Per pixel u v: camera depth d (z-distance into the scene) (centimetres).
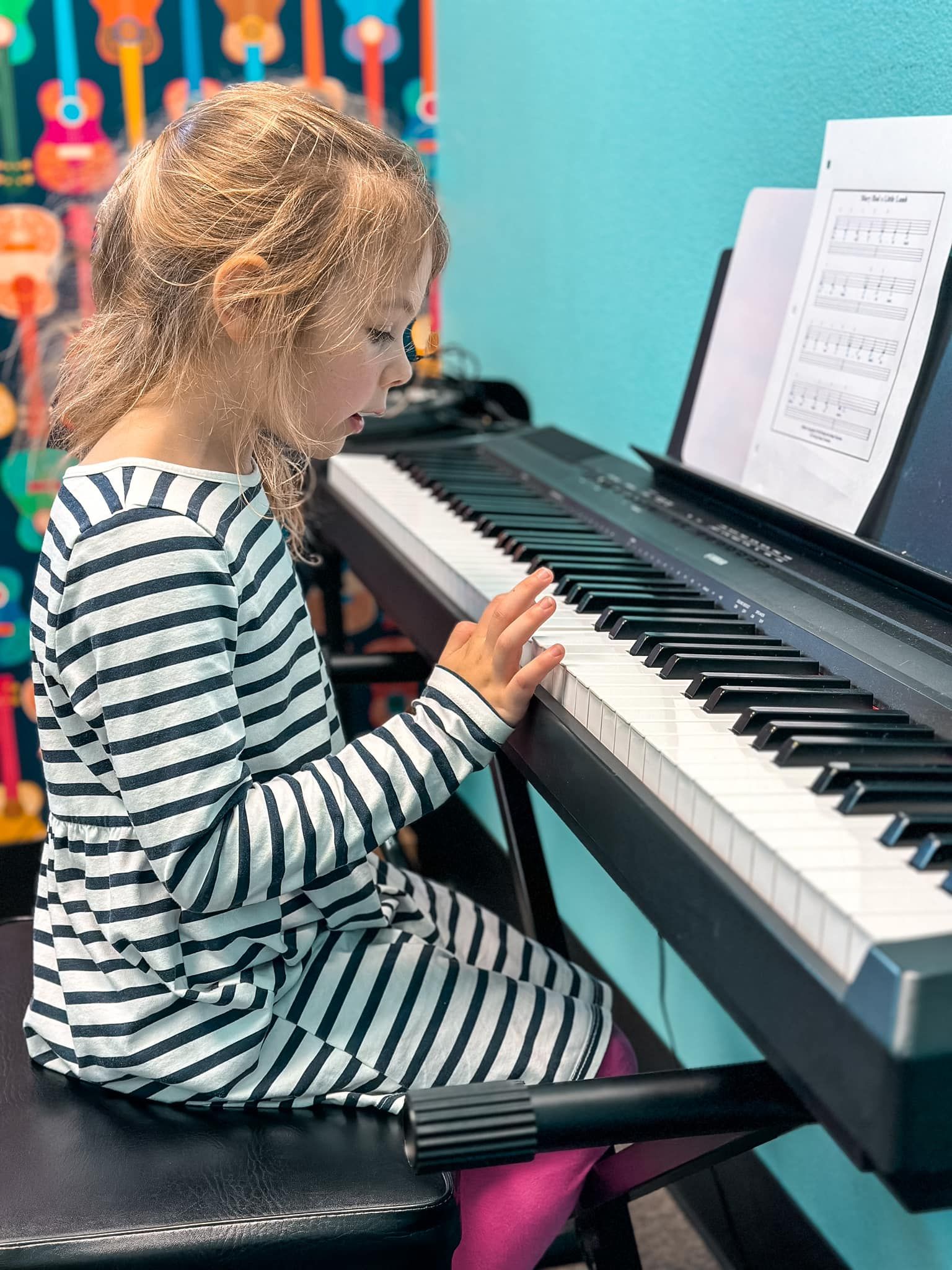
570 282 170
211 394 85
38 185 198
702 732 71
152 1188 74
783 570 98
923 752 68
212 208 83
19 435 205
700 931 61
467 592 101
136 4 195
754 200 117
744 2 123
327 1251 72
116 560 76
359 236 83
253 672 86
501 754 107
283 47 205
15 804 221
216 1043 82
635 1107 66
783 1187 129
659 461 120
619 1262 95
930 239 91
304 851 79
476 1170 89
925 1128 48
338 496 148
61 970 86
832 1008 51
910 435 91
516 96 182
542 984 103
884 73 104
